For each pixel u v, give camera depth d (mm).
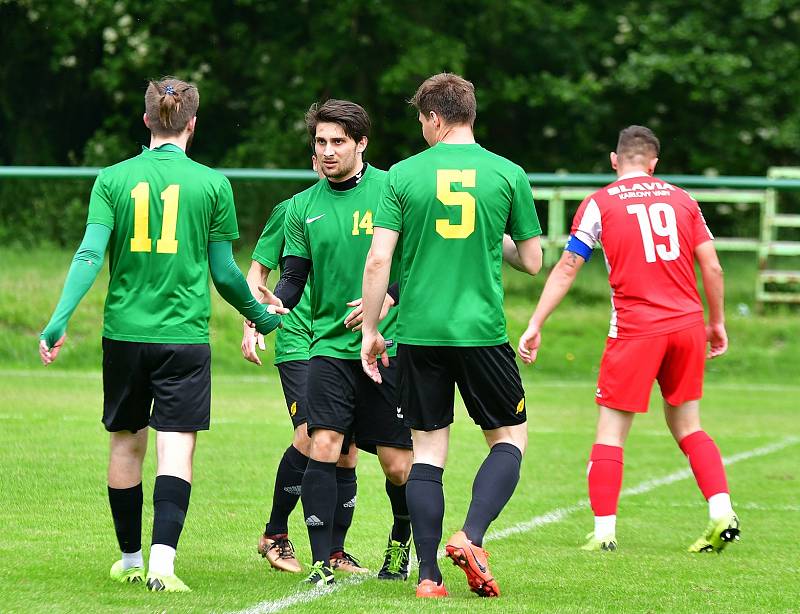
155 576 18344
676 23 96062
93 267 18172
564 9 99312
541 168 101938
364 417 20438
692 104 99438
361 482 30703
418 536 18422
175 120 18891
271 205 61844
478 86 97562
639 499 29328
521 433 19125
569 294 66188
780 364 62406
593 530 25281
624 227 23766
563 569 21078
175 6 92250
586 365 61094
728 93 95500
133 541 19281
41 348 18000
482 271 18516
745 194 71375
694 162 98500
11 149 98625
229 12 95875
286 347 22766
